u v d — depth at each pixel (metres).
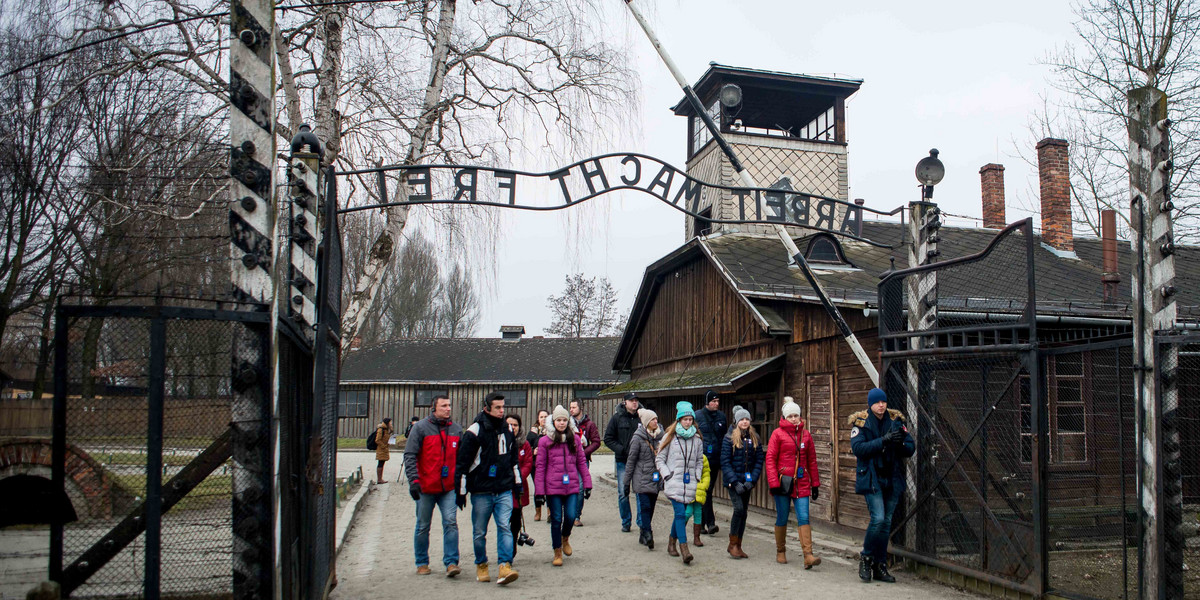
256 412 4.93
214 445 5.19
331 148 11.76
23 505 5.30
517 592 7.89
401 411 38.31
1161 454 6.14
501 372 38.75
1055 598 6.87
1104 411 10.52
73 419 4.92
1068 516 10.08
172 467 5.67
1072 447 10.44
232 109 5.10
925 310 9.12
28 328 10.66
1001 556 7.61
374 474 22.62
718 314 16.33
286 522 5.23
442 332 55.25
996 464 8.41
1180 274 16.20
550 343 42.00
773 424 14.02
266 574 4.84
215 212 8.69
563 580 8.45
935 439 8.55
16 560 5.22
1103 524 10.15
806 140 21.03
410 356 40.25
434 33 13.48
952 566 8.09
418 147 12.76
